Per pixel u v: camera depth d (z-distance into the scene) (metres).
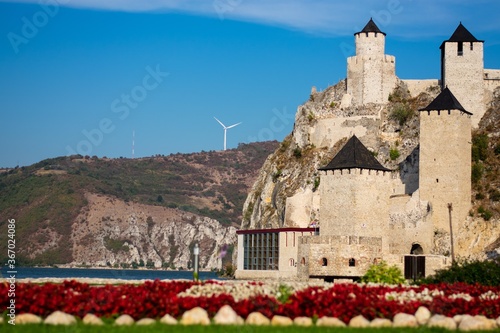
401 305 54.84
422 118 128.75
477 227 125.31
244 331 45.44
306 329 47.25
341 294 56.59
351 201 107.00
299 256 106.12
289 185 168.75
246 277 132.88
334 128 169.50
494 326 51.41
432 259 102.44
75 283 55.16
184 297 52.88
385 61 169.00
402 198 130.50
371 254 102.81
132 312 49.47
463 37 153.50
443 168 126.94
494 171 137.25
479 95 152.12
